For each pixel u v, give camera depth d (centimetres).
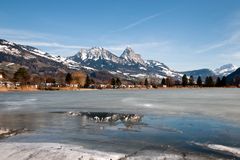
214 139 2786
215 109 5628
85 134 3095
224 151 2295
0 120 4306
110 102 8256
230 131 3212
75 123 3978
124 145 2520
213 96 11300
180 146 2480
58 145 2436
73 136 2978
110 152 2234
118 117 4644
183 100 8738
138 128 3506
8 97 12206
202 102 7669
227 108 5791
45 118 4550
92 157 2050
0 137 2928
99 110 5828
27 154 2102
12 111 5753
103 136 2973
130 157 2081
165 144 2570
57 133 3159
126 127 3597
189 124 3778
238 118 4262
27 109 6188
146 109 5938
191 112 5206
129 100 9081
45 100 9675
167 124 3816
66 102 8481
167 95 12756
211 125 3659
